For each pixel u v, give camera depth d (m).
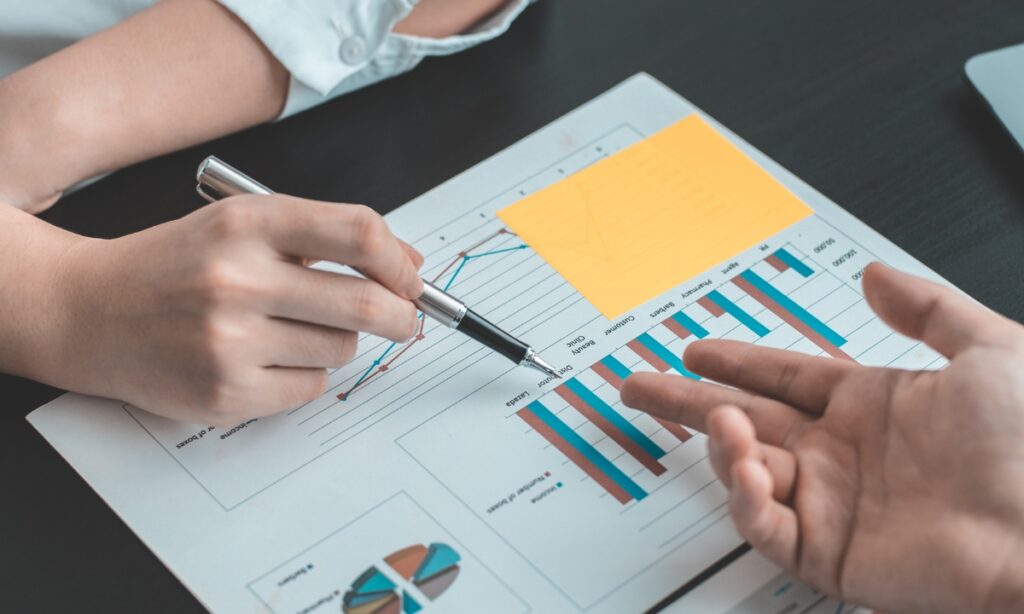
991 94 0.69
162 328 0.55
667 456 0.55
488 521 0.53
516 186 0.69
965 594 0.44
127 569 0.52
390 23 0.70
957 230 0.64
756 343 0.59
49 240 0.61
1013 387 0.46
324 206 0.54
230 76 0.70
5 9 0.74
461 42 0.74
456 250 0.65
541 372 0.59
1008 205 0.66
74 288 0.58
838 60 0.75
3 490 0.55
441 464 0.55
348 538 0.52
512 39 0.78
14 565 0.52
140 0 0.77
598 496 0.54
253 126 0.73
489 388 0.59
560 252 0.65
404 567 0.51
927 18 0.78
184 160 0.71
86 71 0.67
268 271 0.54
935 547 0.45
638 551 0.51
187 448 0.57
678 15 0.79
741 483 0.46
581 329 0.61
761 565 0.51
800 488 0.49
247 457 0.56
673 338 0.60
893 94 0.73
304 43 0.69
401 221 0.67
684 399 0.55
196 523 0.53
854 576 0.47
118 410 0.58
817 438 0.51
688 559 0.51
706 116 0.72
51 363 0.58
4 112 0.66
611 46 0.77
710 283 0.63
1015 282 0.61
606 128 0.71
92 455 0.56
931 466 0.47
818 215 0.66
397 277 0.56
